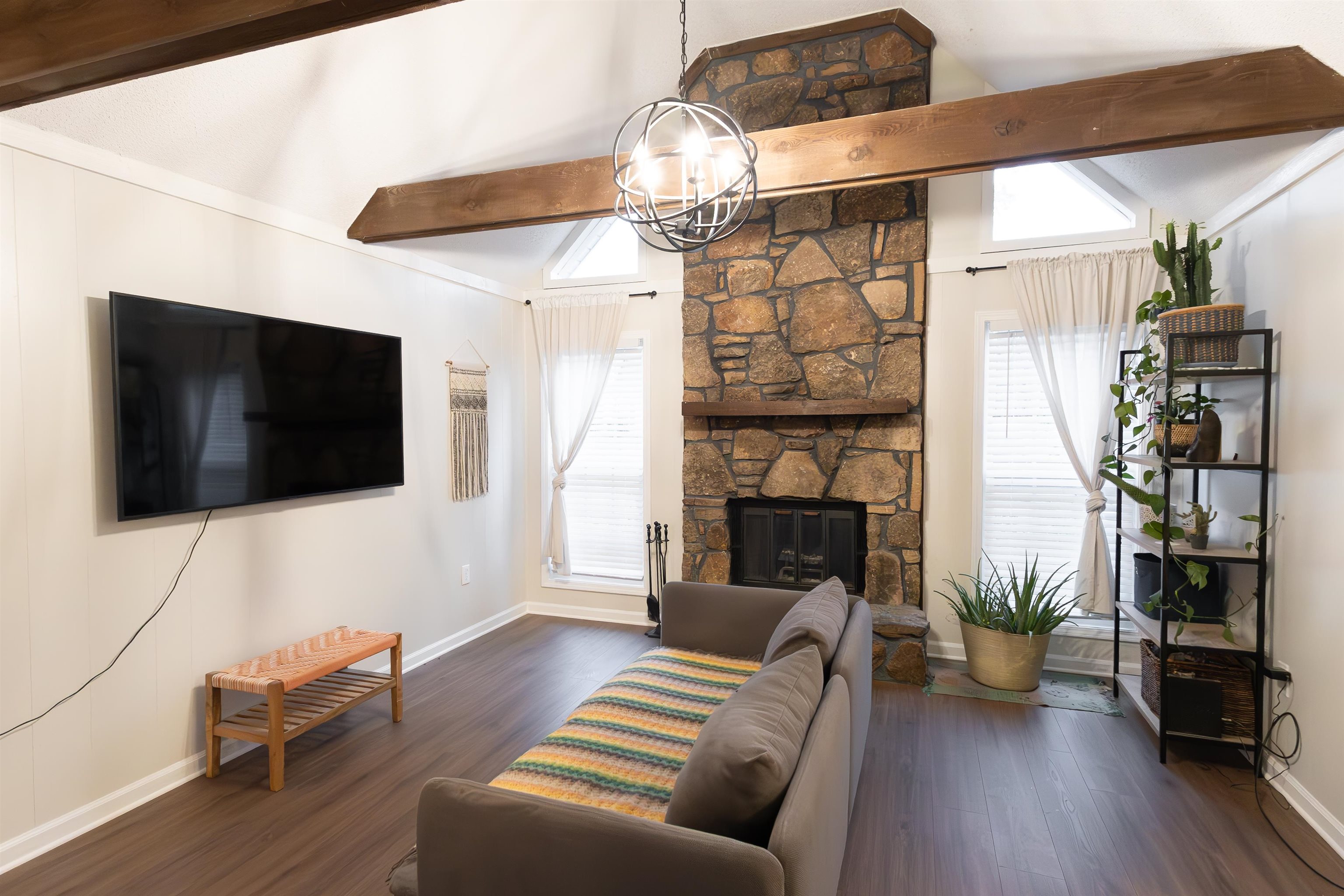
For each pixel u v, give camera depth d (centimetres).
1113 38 268
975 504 402
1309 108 225
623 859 126
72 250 237
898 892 206
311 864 218
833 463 412
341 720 325
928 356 408
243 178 293
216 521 287
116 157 249
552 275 506
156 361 254
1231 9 219
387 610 382
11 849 218
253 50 168
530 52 321
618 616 493
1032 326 382
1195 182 314
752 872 117
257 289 306
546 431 512
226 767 282
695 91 423
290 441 312
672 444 475
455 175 370
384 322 379
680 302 468
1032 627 357
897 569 399
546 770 197
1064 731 314
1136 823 241
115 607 249
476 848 137
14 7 159
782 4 379
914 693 360
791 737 152
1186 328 283
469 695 357
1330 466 234
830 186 288
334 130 298
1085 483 375
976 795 260
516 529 504
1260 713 271
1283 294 267
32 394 226
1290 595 258
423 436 409
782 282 420
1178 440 283
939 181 405
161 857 222
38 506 227
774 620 306
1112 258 366
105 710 246
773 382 423
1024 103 259
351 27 159
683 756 207
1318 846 227
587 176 318
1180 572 305
